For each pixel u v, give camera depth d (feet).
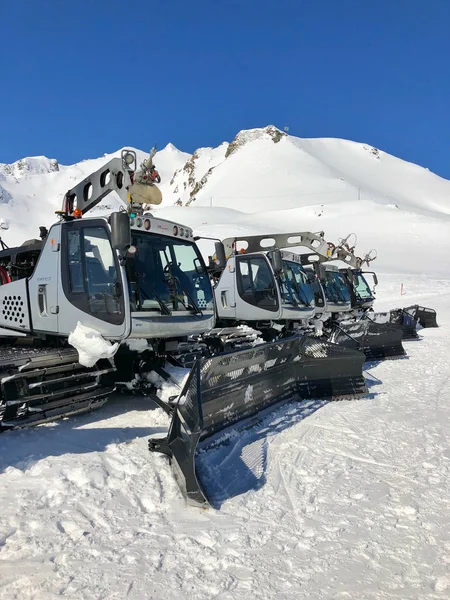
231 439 17.07
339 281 50.16
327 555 10.20
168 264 21.43
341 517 11.90
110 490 12.95
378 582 9.29
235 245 40.78
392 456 16.21
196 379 15.03
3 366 16.21
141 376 20.38
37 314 21.62
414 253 225.97
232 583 9.18
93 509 11.92
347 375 24.99
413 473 14.75
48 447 15.83
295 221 312.29
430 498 13.00
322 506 12.49
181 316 20.97
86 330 19.08
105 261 19.39
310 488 13.58
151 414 19.77
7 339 24.09
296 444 17.19
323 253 43.55
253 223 302.25
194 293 22.33
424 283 141.69
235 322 36.78
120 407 21.03
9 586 8.91
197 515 11.87
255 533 11.04
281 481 14.01
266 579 9.33
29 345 23.27
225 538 10.79
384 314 49.39
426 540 10.86
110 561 9.82
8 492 12.62
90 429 17.89
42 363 17.46
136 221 20.30
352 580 9.34
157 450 14.12
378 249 234.38
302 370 23.54
